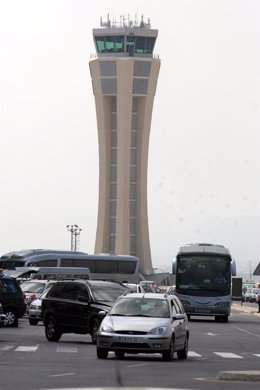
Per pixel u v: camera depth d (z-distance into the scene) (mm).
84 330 48719
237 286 136750
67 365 34938
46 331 50219
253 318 93812
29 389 26344
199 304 79125
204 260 79938
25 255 114875
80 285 49719
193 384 28859
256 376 30422
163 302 39344
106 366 34781
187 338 41062
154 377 30812
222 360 39969
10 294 62562
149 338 37281
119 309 39219
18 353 40719
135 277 120500
